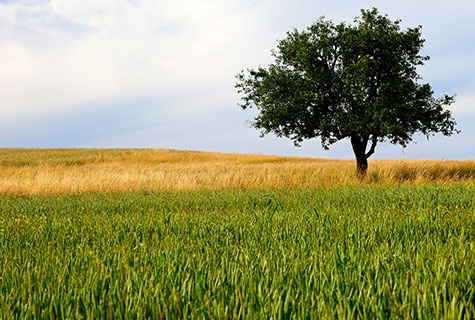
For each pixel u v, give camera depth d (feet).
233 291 8.48
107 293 8.63
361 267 10.03
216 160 191.72
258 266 10.16
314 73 72.02
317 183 56.80
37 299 8.26
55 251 14.25
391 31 72.18
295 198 34.30
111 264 11.23
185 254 12.21
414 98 71.87
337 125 73.51
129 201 37.99
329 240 14.29
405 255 11.08
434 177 69.72
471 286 8.27
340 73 73.31
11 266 11.46
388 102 69.41
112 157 190.29
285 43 77.56
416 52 75.31
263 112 77.61
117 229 18.99
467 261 10.16
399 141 75.36
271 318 6.77
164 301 7.86
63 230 19.80
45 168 117.70
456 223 17.15
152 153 212.43
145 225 19.56
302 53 72.28
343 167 93.71
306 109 74.33
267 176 65.87
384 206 25.88
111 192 55.11
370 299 7.57
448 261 10.28
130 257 12.02
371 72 69.72
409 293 7.75
